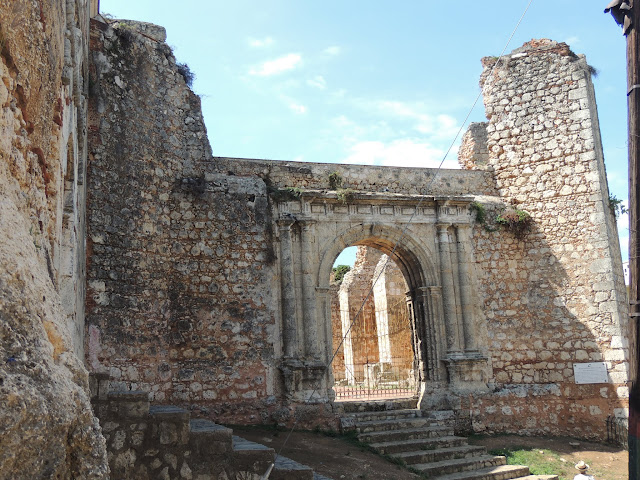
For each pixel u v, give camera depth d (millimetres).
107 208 12906
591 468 14555
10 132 3953
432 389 17172
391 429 15414
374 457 13375
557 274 17906
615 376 16688
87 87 11797
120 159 13414
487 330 17797
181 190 15359
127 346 12891
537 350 17656
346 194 17188
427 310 17734
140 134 14156
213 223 15672
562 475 13969
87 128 12273
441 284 17844
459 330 17609
